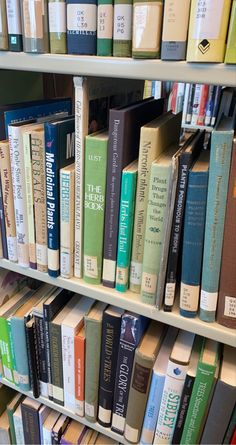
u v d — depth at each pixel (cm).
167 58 44
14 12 50
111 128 51
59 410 84
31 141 57
